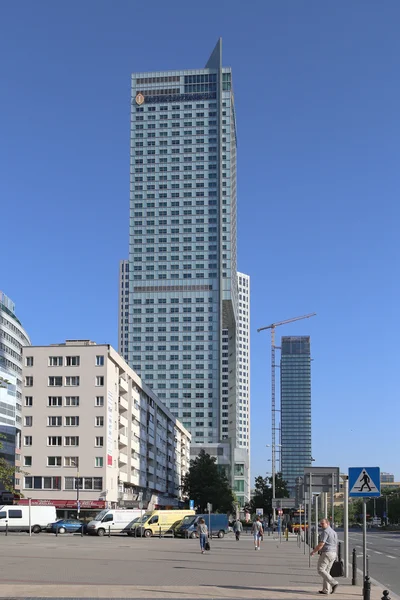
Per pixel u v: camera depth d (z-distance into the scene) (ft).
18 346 624.18
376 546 201.46
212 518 273.33
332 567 76.69
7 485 155.84
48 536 240.73
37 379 356.18
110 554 144.36
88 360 354.33
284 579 93.15
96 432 347.56
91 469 344.69
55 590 73.82
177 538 255.50
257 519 180.65
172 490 581.53
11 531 259.80
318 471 116.78
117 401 371.76
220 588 79.97
